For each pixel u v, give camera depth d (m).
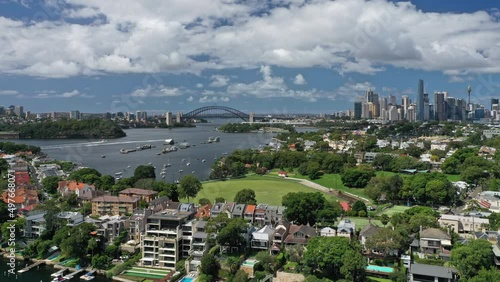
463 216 169.00
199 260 140.75
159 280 132.75
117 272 137.62
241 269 130.75
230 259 135.25
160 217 150.88
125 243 157.88
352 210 192.88
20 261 150.12
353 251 123.06
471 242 126.19
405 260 130.50
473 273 116.12
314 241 131.12
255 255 143.25
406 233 142.12
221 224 149.12
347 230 149.62
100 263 141.62
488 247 121.44
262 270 133.50
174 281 131.12
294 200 172.00
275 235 147.25
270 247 146.38
